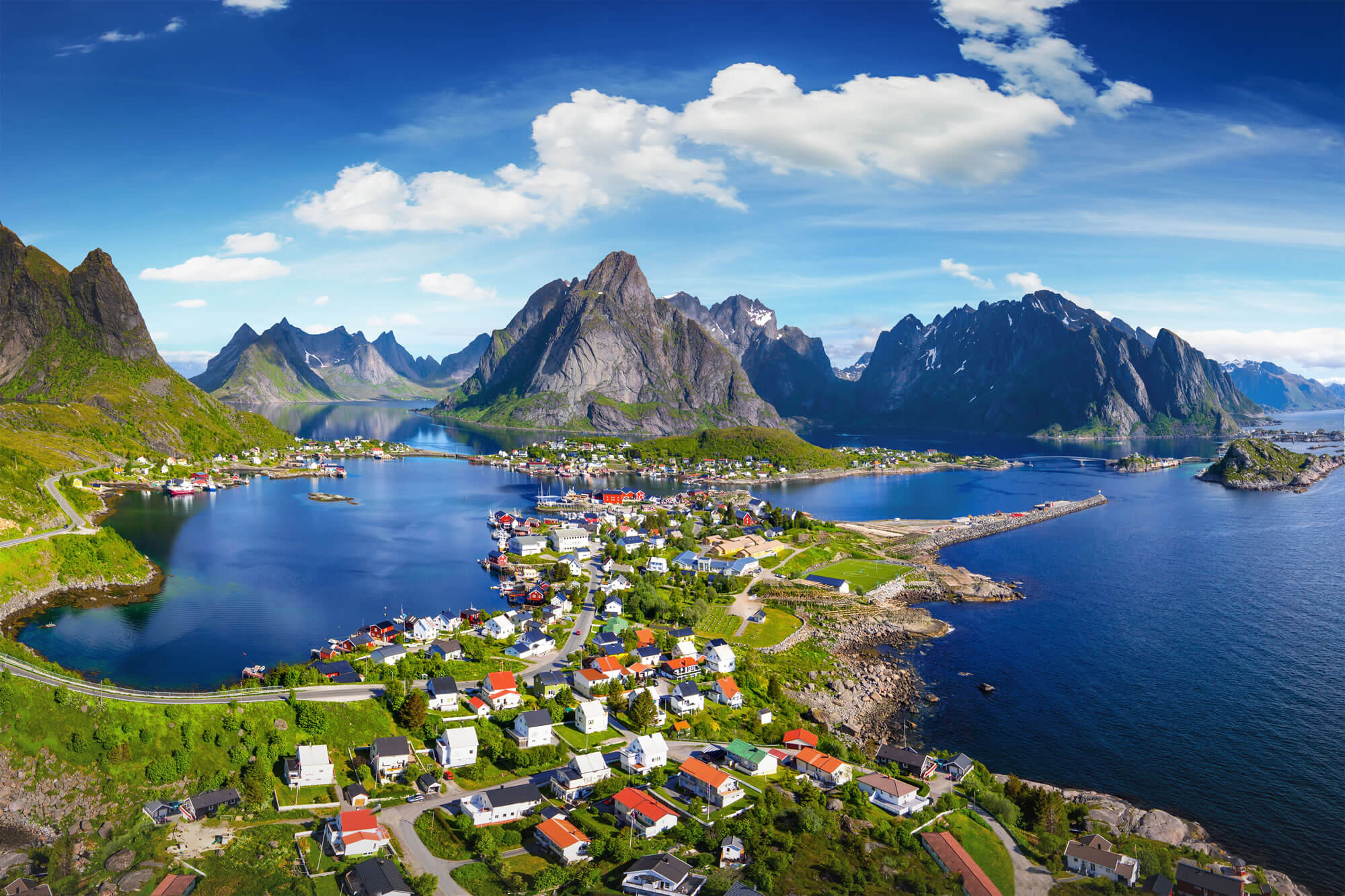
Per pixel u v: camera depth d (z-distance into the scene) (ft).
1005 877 327.47
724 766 393.29
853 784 378.53
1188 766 442.50
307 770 357.41
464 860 313.53
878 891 310.45
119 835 319.88
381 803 348.38
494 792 346.54
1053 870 335.88
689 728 435.53
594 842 319.27
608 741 415.23
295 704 399.65
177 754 360.89
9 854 317.42
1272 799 409.08
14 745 355.77
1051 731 482.69
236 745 374.43
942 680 562.66
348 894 289.12
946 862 327.26
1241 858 361.10
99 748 357.41
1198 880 324.39
